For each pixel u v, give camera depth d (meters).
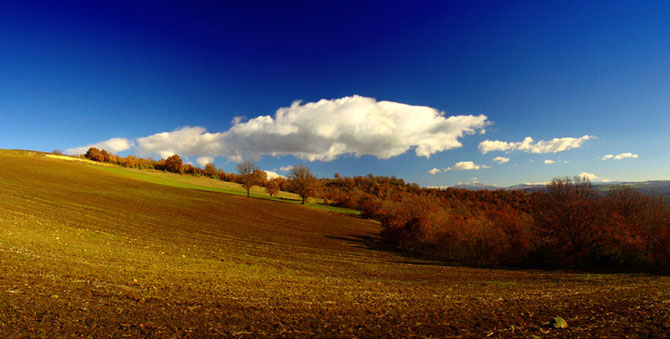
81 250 16.89
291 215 68.44
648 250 32.16
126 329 6.90
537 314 9.58
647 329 8.13
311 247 33.84
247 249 27.31
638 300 12.09
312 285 14.19
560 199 33.72
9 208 30.45
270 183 102.62
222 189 106.44
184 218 45.66
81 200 46.66
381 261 28.42
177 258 18.81
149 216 42.38
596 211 31.98
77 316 7.46
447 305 10.79
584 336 7.52
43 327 6.67
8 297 8.27
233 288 11.90
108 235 24.88
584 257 31.69
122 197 56.94
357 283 15.76
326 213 82.38
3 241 15.95
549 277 21.70
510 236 35.97
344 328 7.71
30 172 69.12
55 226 24.75
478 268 27.27
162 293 10.16
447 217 49.97
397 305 10.54
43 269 11.69
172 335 6.70
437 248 39.50
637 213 33.75
